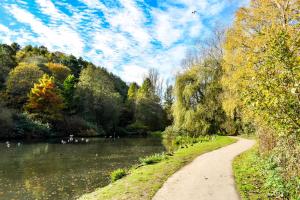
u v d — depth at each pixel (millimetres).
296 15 12969
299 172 7785
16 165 21719
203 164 16578
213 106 40156
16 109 50812
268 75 6293
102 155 28047
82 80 67312
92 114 63938
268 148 14422
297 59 5957
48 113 53469
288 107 5910
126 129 70938
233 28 21016
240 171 13992
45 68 69438
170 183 11742
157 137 58812
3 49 74062
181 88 41562
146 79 90125
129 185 11852
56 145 36844
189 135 41781
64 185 15953
